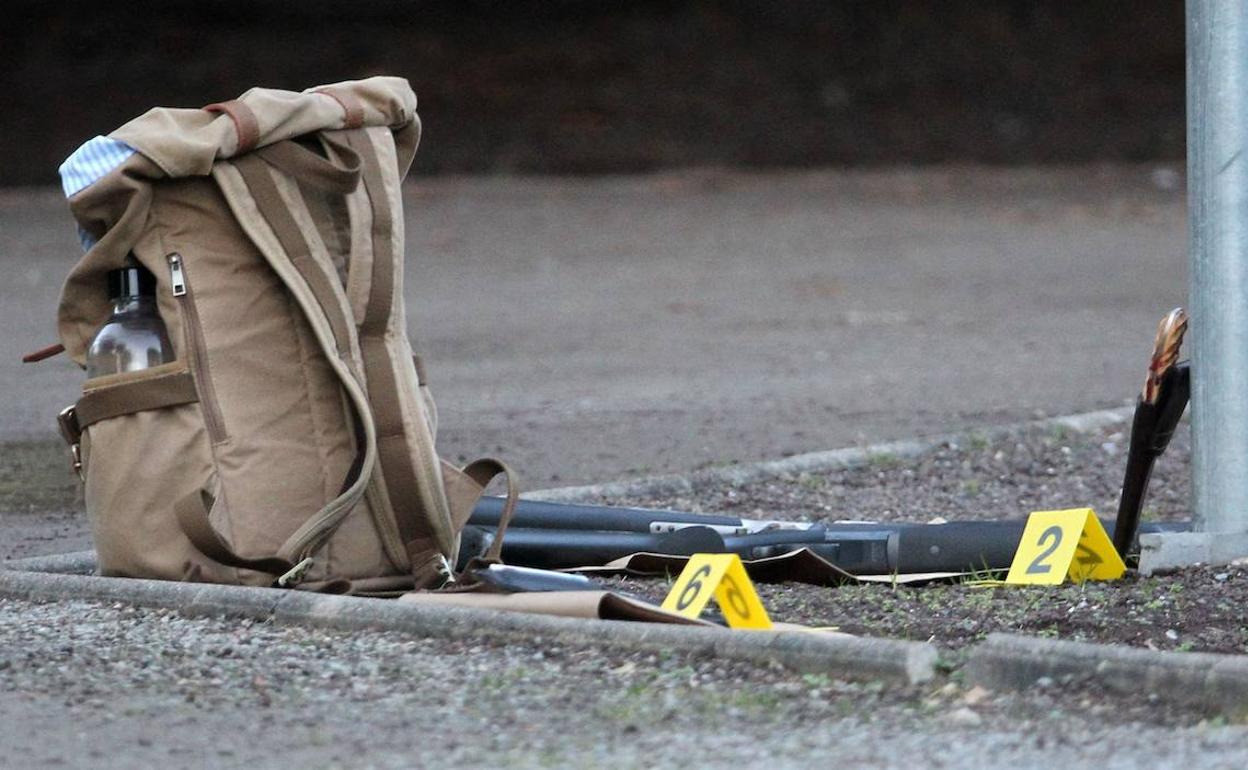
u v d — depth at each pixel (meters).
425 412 12.51
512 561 13.34
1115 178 61.03
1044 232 49.50
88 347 12.21
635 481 16.95
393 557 12.20
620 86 70.00
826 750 8.52
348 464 12.04
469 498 12.55
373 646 10.48
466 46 72.06
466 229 50.38
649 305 36.84
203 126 11.84
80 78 68.25
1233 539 12.84
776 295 38.34
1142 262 43.16
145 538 11.88
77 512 16.61
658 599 12.09
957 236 48.88
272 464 11.83
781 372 27.12
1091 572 12.59
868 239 48.47
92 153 11.71
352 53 71.50
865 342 30.97
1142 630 11.20
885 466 18.47
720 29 74.00
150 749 8.69
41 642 10.77
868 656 9.56
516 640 10.38
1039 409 22.72
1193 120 12.77
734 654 9.86
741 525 13.71
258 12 72.75
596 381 26.22
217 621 11.17
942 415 22.27
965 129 67.81
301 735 8.88
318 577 11.91
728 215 53.53
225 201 11.86
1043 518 12.70
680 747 8.59
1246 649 10.83
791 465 18.05
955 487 17.52
